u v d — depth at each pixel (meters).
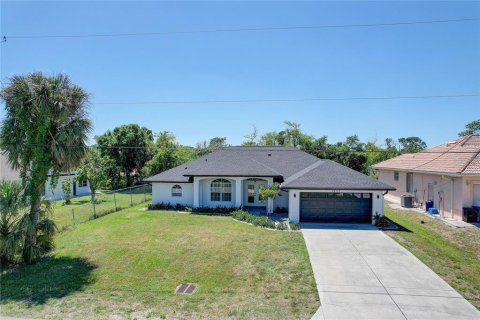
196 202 24.41
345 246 14.41
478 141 25.75
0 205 12.12
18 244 12.23
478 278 11.05
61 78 13.52
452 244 15.41
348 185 19.44
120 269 11.82
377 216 19.05
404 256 13.06
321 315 8.44
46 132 13.34
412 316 8.38
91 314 8.63
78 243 15.20
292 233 16.81
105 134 46.19
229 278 10.90
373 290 9.91
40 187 13.52
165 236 16.08
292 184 19.81
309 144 47.22
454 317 8.35
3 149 13.19
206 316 8.45
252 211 23.52
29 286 10.52
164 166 39.50
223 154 28.31
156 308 8.91
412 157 30.83
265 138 51.25
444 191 21.95
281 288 10.09
